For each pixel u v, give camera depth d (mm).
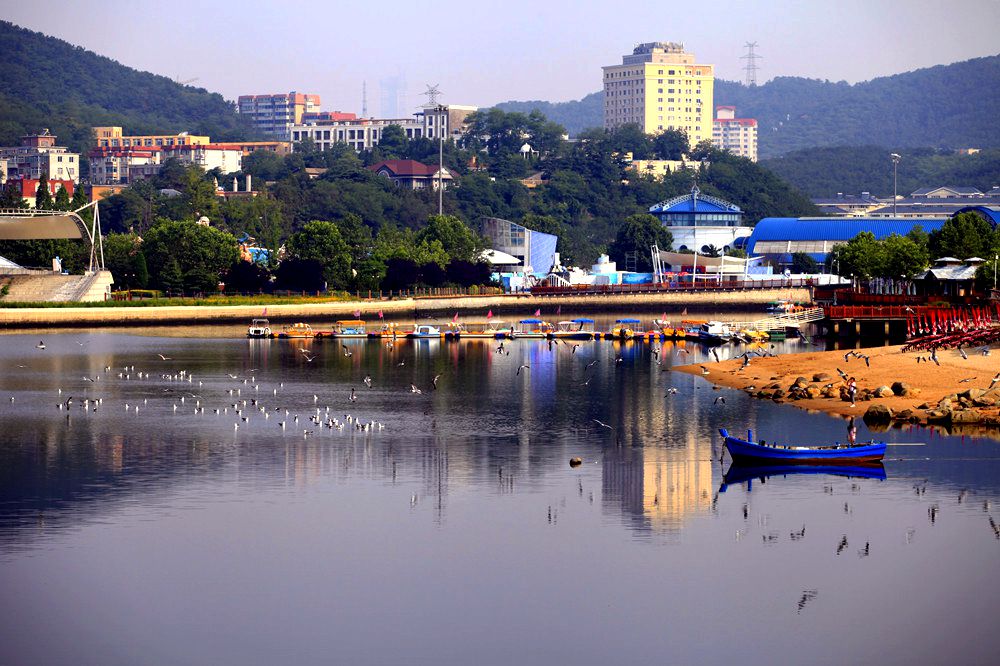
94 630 91625
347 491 128875
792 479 134125
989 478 133000
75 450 149625
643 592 98562
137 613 94625
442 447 152250
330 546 109812
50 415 176500
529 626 92062
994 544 109750
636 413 179125
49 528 114812
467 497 126438
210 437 158625
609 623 92688
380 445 153625
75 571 103125
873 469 137875
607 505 123250
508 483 132625
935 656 87125
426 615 94188
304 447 152125
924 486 130000
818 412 176125
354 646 89000
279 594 98125
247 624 92625
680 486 130875
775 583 100250
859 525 115562
